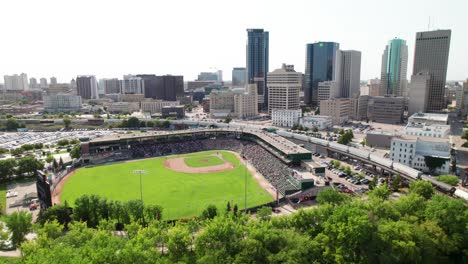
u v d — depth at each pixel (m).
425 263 102.44
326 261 94.44
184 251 99.19
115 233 123.00
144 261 86.25
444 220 110.12
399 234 99.44
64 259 80.75
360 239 93.88
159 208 133.12
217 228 99.31
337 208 110.56
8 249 115.44
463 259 107.69
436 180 171.50
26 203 167.00
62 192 181.00
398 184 177.12
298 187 170.00
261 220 118.06
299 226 110.94
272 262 87.81
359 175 198.62
